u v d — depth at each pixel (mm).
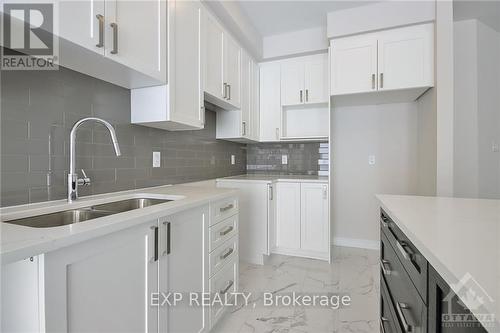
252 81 2969
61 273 732
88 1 1060
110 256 896
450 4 2150
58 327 724
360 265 2633
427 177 2482
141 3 1354
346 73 2531
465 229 812
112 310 906
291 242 2859
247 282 2283
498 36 2691
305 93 2982
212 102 2361
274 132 3139
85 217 1264
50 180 1229
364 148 3135
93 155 1457
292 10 2467
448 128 2182
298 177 3080
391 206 1186
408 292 900
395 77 2373
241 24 2400
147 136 1863
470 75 2600
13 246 620
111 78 1452
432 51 2277
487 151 2645
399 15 2301
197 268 1438
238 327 1667
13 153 1086
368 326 1672
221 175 2957
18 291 750
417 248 739
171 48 1571
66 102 1303
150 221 1081
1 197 1049
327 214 2717
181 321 1297
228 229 1777
